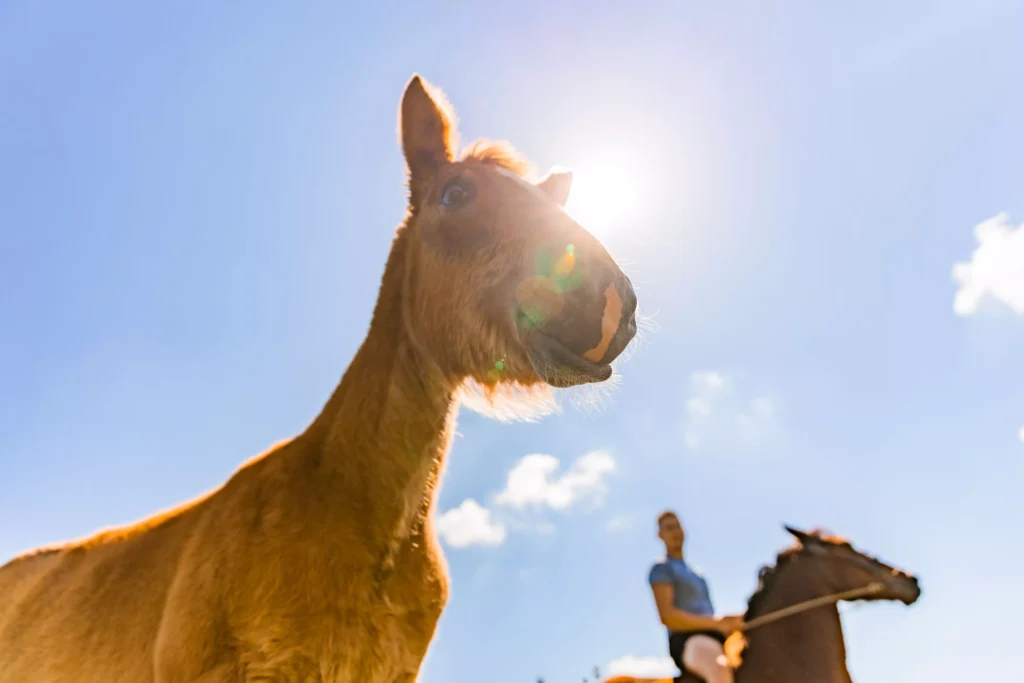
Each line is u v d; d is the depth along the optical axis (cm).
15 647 216
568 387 186
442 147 231
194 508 210
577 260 179
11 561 258
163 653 170
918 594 323
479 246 197
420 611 186
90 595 208
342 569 170
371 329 212
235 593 164
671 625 331
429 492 202
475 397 209
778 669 321
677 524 357
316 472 186
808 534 350
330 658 163
